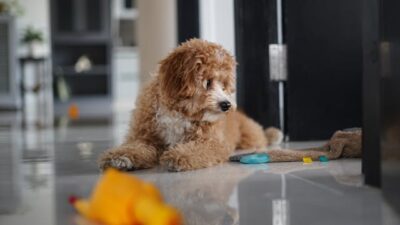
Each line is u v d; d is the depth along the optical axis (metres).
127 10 8.66
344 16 2.96
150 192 1.18
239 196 1.52
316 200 1.45
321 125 2.98
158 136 2.14
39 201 1.51
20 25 7.90
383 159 1.43
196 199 1.48
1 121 5.31
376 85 1.57
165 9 5.23
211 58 2.08
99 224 1.23
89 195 1.59
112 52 8.47
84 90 8.66
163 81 2.05
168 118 2.09
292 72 2.96
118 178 1.21
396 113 1.40
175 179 1.79
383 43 1.46
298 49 2.96
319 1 2.96
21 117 5.93
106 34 8.41
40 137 3.57
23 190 1.68
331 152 2.24
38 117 5.92
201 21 4.22
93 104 8.34
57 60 8.48
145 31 5.46
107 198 1.20
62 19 8.31
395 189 1.37
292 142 2.94
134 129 2.20
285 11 2.97
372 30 1.60
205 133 2.12
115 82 8.59
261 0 3.09
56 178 1.89
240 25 3.14
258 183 1.70
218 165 2.08
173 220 1.07
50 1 8.22
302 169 1.97
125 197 1.17
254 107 3.12
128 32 8.88
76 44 8.52
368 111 1.63
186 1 4.41
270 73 3.05
